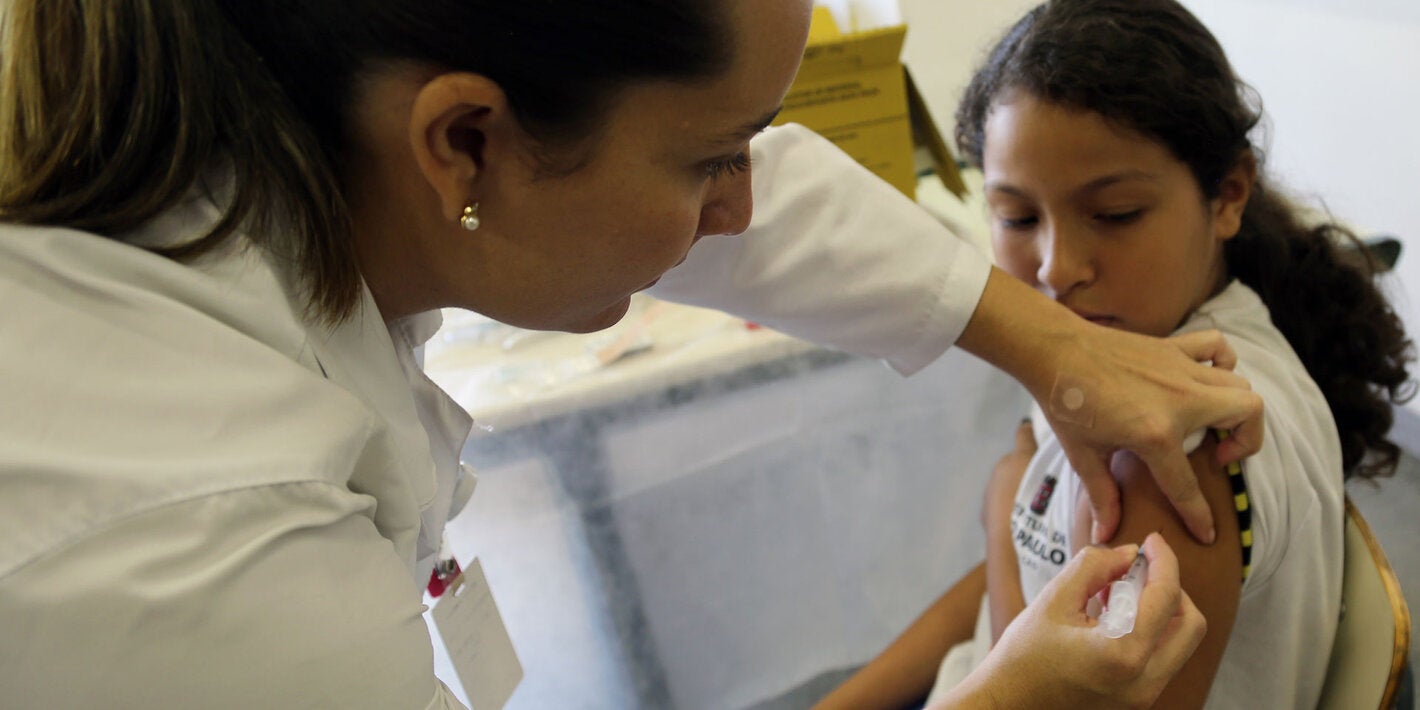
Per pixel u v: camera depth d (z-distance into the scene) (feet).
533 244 1.76
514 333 4.31
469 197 1.67
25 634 1.31
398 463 1.83
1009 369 2.68
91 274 1.49
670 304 4.46
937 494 4.87
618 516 4.25
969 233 4.53
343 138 1.65
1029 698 1.98
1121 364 2.47
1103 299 2.86
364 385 1.87
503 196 1.68
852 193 2.76
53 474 1.34
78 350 1.44
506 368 4.03
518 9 1.42
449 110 1.52
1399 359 3.27
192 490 1.38
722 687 5.08
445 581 2.57
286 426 1.52
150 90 1.46
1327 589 2.66
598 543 4.29
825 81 4.41
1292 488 2.53
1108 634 1.94
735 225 2.13
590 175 1.64
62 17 1.46
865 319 2.79
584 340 4.23
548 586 4.37
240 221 1.57
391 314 2.04
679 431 4.12
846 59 4.37
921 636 3.84
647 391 3.91
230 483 1.41
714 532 4.53
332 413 1.59
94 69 1.45
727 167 1.93
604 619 4.54
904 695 3.78
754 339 4.02
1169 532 2.46
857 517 4.81
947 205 4.95
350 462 1.63
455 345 4.28
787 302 2.82
